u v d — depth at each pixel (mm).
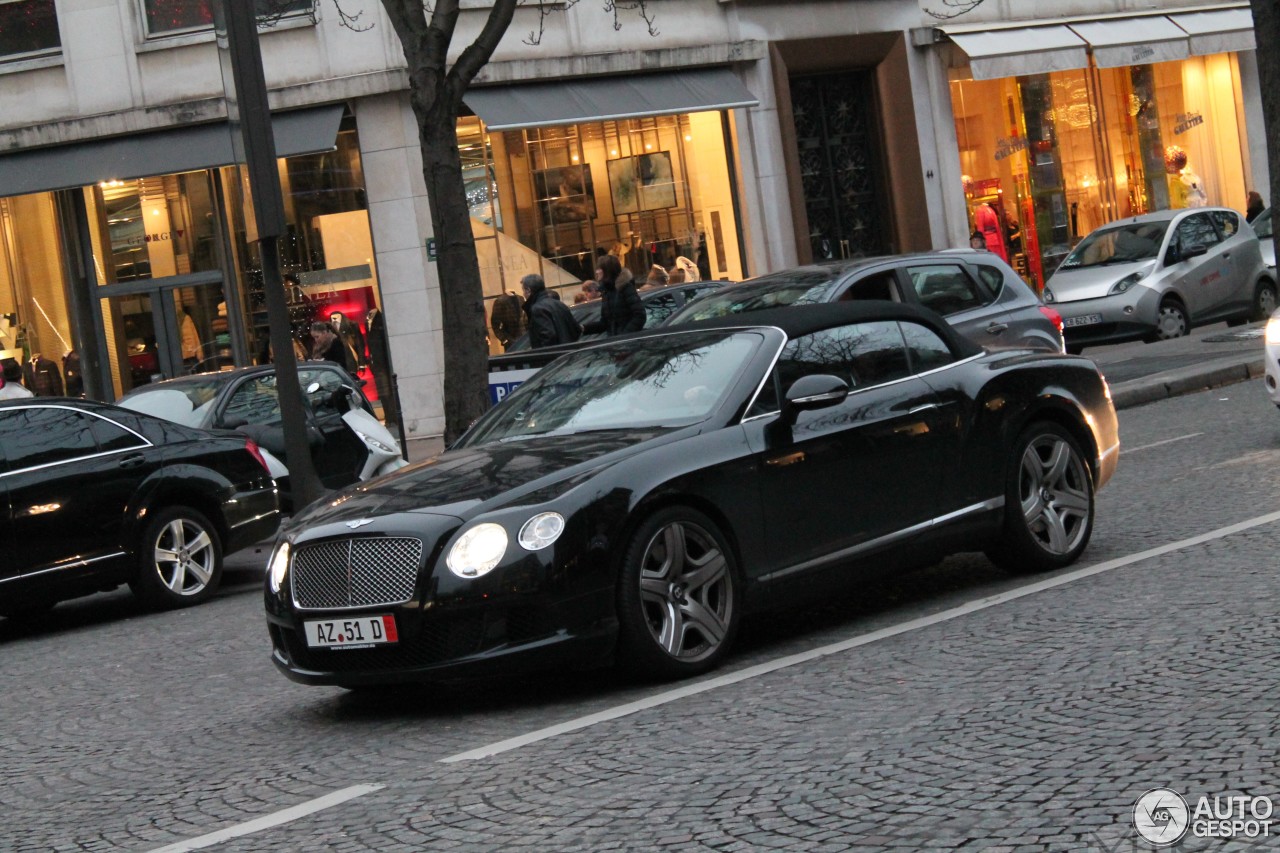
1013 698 10984
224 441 23844
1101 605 13828
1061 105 57156
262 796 10922
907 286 24109
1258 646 11570
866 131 52438
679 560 12977
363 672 12531
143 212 44062
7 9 43406
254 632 19234
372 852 9109
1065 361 16516
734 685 12531
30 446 21625
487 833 9219
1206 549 15766
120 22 43219
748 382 14000
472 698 13477
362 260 43594
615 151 46219
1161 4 59250
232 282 43938
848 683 12117
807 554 13875
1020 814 8453
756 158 48906
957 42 52344
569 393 14953
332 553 12688
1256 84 63094
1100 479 16500
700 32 48031
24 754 13641
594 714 12102
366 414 29766
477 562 12172
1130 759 9227
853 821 8641
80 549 21703
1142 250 43156
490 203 44156
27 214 43969
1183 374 33500
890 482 14562
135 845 10031
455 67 27500
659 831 8844
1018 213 55656
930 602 15273
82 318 44188
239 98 26016
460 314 27578
